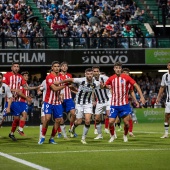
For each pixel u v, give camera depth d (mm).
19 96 29375
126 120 26062
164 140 27438
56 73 25141
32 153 21031
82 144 25125
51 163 17875
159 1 62188
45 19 56219
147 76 56188
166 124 29297
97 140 27750
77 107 26141
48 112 25047
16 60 49094
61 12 56750
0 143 26250
